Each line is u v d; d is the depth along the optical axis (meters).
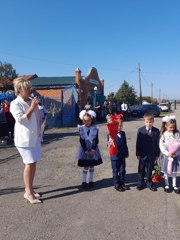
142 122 12.23
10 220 2.46
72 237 2.17
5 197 2.98
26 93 2.79
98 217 2.50
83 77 15.05
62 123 10.85
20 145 2.79
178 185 3.28
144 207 2.70
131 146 5.91
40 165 4.33
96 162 3.21
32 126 2.79
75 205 2.76
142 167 3.18
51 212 2.61
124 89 28.73
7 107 6.43
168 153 3.08
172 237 2.15
